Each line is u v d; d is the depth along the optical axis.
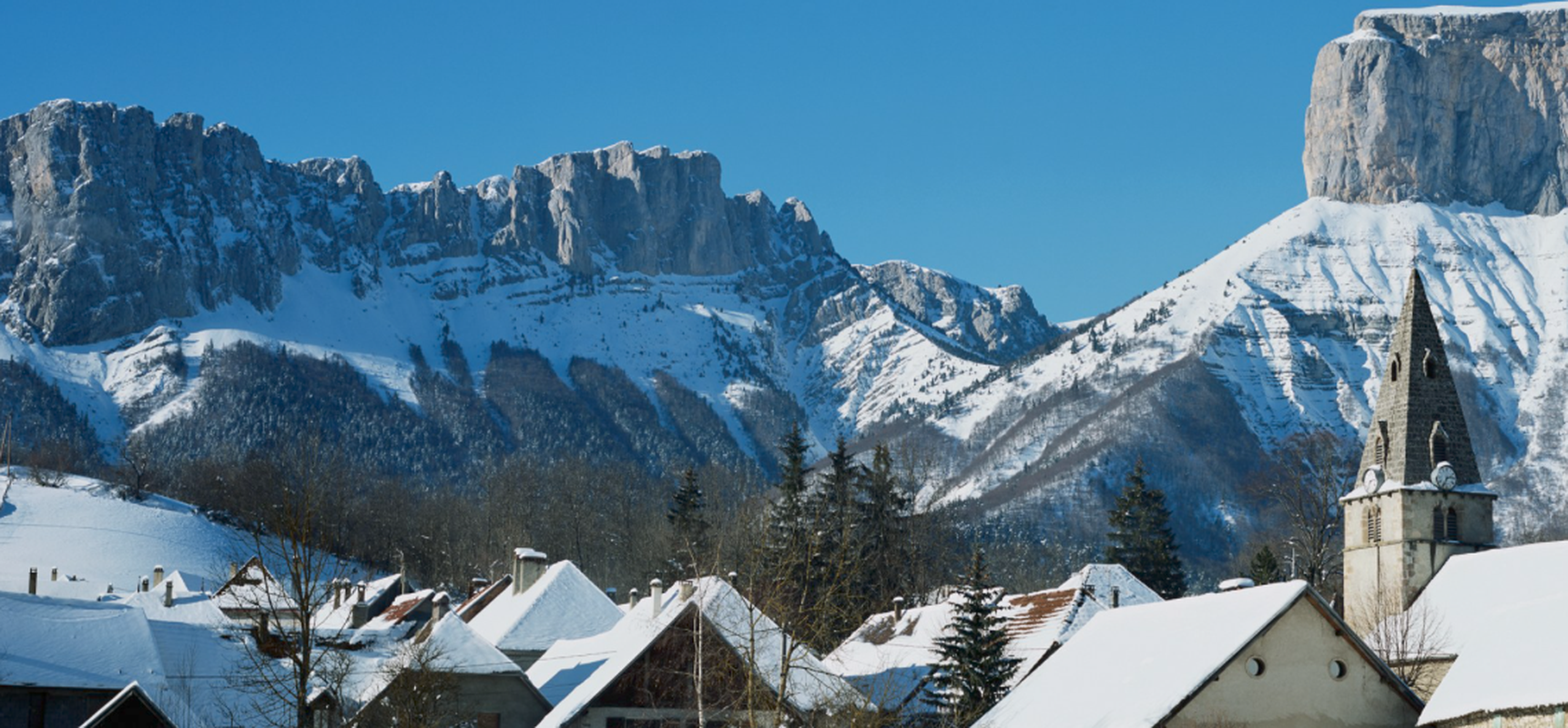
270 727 103.69
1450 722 79.06
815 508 179.88
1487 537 122.31
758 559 100.31
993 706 93.25
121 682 102.12
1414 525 121.31
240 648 114.00
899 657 123.81
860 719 87.25
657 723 101.50
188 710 100.00
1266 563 192.12
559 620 140.12
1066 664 89.25
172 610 128.00
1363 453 127.25
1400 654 104.56
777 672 98.69
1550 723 76.12
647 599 131.25
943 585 178.75
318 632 125.50
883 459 196.00
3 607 106.38
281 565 163.25
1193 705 76.81
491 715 113.38
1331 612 78.44
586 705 101.38
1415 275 127.75
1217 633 79.81
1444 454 123.19
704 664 99.50
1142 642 85.00
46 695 100.69
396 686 101.69
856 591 160.12
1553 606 83.38
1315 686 78.06
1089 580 122.56
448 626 115.44
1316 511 172.12
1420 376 124.88
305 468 128.25
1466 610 109.62
